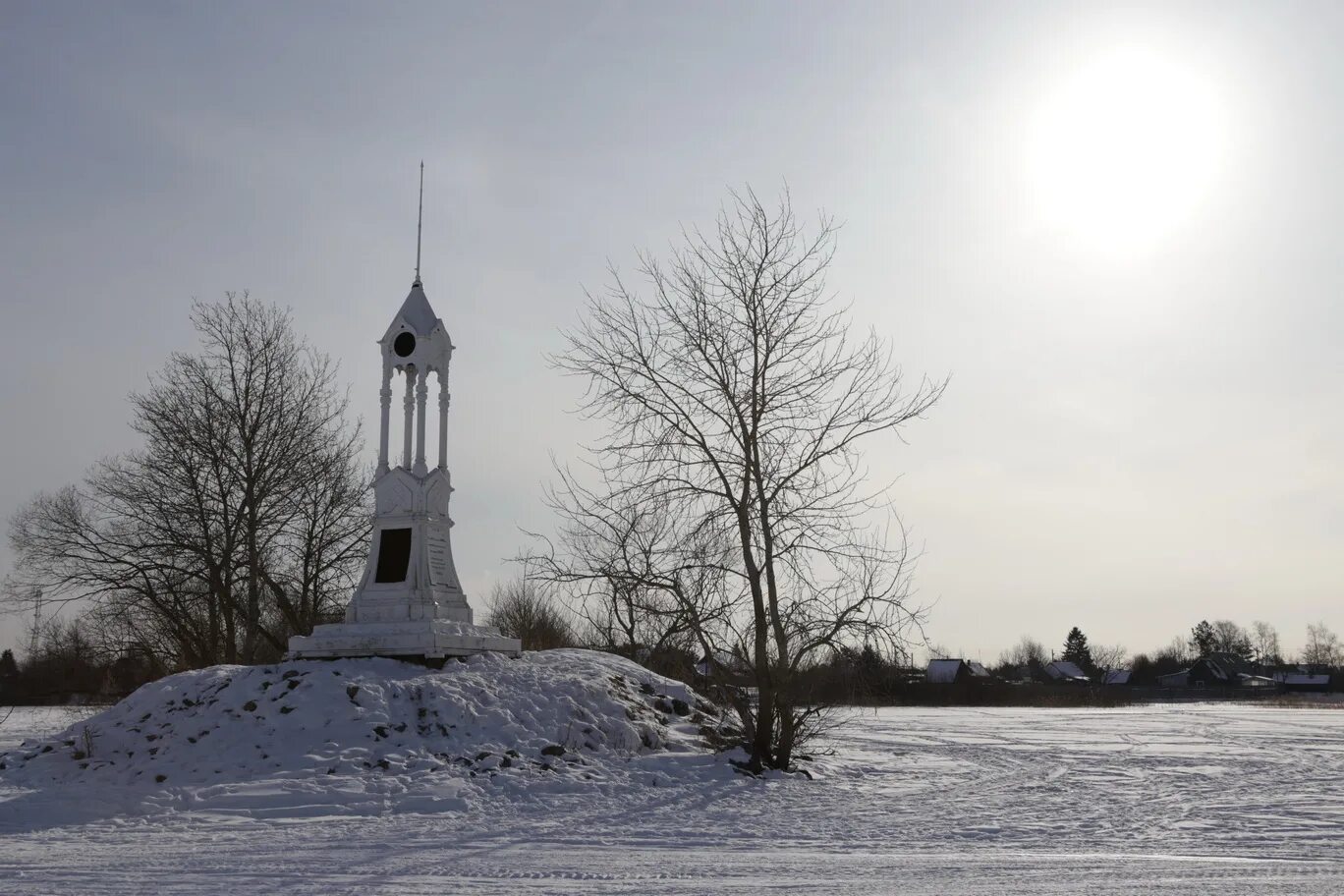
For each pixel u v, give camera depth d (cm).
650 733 2595
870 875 1366
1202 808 2067
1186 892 1259
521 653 2953
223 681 2567
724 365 2512
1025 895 1244
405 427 2872
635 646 3133
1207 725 5191
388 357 2883
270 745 2286
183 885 1295
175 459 4153
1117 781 2553
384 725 2344
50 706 5550
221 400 4222
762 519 2481
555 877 1348
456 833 1723
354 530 4381
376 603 2764
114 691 4791
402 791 2058
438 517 2861
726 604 2478
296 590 4397
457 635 2717
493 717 2441
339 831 1745
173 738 2347
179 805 1969
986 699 9300
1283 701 11075
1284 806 2102
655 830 1752
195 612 4403
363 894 1244
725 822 1847
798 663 2506
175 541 4119
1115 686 13612
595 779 2269
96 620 4288
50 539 4125
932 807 2067
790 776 2491
